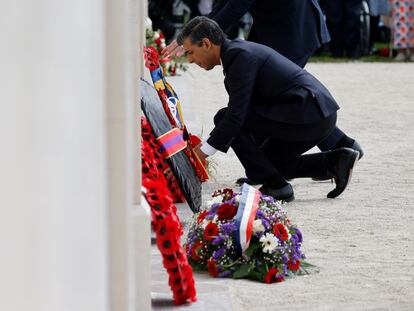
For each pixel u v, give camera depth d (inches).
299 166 636.7
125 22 297.6
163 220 401.4
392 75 1539.1
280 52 703.1
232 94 593.3
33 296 186.7
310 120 612.4
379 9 1831.9
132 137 350.6
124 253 289.7
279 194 617.6
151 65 601.9
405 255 492.1
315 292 426.6
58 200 189.8
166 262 404.5
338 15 1815.9
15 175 186.1
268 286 438.0
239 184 678.5
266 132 617.6
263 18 703.1
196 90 1307.8
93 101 212.7
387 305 406.3
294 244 455.8
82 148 201.3
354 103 1192.2
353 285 437.1
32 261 186.9
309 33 707.4
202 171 578.2
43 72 187.5
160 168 560.4
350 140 681.6
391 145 879.7
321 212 594.6
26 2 185.3
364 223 564.7
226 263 453.1
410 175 729.6
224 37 603.2
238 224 451.2
